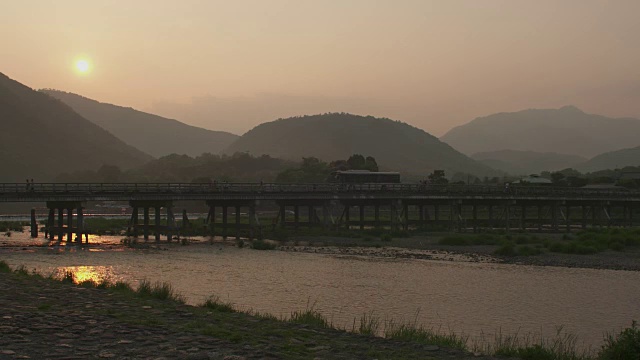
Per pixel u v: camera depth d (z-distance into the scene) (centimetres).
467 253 5691
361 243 6656
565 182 15438
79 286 2627
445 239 6675
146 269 4178
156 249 5800
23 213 15700
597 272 4394
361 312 2762
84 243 6309
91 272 3969
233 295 3116
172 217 6688
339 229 8294
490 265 4778
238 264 4597
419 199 8612
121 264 4475
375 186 8800
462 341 2188
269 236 7425
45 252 5359
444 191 8656
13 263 4444
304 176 17100
